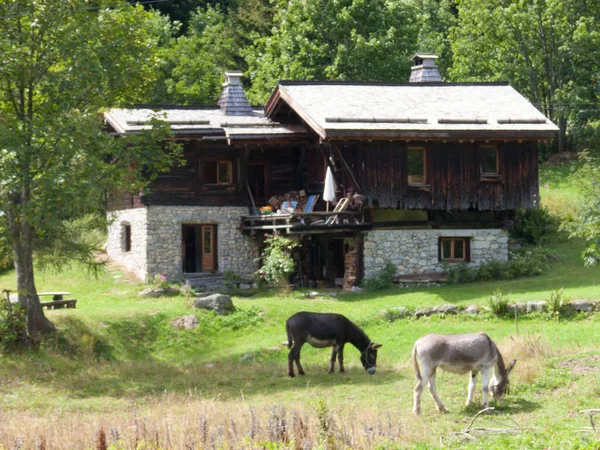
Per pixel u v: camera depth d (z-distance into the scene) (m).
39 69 24.20
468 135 32.53
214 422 15.09
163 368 23.11
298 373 21.50
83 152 23.56
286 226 31.69
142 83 26.12
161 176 34.25
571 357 19.66
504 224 34.50
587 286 29.78
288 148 37.00
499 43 48.09
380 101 34.56
